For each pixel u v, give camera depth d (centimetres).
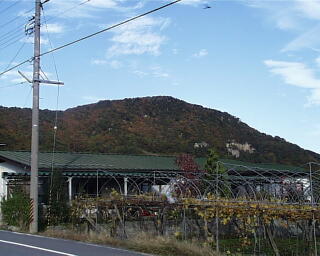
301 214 1448
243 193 2291
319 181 1923
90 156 3167
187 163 2939
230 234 1870
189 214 1741
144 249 1363
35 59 1980
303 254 1511
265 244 1652
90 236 1616
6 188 2533
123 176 2728
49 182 2356
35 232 1891
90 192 2789
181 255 1311
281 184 2053
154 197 1925
